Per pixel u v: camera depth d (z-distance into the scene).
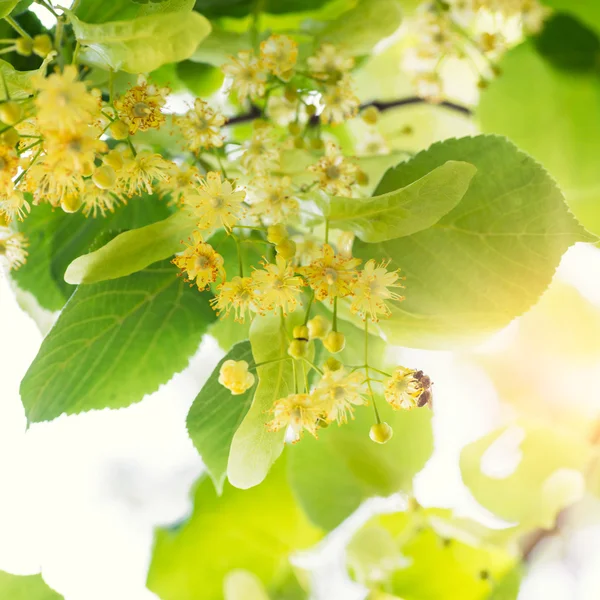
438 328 1.29
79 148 1.21
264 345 1.26
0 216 1.25
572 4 1.41
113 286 1.31
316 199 1.29
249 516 1.44
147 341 1.32
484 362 1.45
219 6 1.37
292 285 1.25
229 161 1.32
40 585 1.40
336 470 1.40
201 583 1.44
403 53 1.48
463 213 1.29
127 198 1.33
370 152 1.42
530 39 1.41
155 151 1.32
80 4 1.28
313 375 1.30
